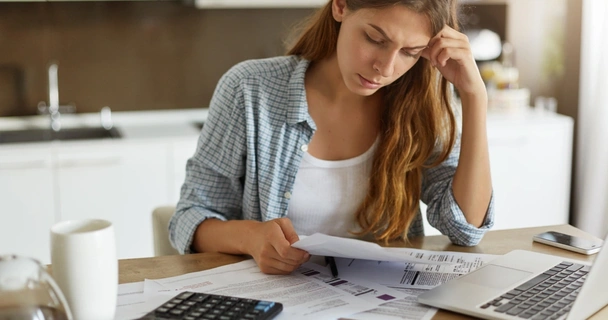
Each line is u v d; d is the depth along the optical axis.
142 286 1.19
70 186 3.00
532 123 3.42
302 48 1.62
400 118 1.54
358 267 1.29
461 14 1.80
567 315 0.98
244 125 1.55
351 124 1.57
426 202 1.64
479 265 1.30
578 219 3.55
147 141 3.05
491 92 3.63
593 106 3.35
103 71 3.48
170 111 3.60
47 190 2.97
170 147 3.09
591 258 1.35
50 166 2.96
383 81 1.34
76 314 0.96
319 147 1.57
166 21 3.53
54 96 3.42
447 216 1.49
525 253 1.32
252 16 3.62
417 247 1.46
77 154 2.98
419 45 1.31
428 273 1.26
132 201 3.08
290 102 1.55
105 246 0.97
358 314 1.06
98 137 3.43
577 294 1.06
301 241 1.22
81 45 3.44
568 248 1.40
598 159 3.35
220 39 3.61
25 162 2.93
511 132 3.40
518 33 3.78
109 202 3.05
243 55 3.65
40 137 3.36
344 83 1.54
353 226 1.60
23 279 0.82
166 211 1.85
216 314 1.01
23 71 3.39
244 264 1.32
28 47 3.38
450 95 1.59
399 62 1.33
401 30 1.28
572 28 3.62
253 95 1.56
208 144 1.58
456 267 1.29
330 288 1.18
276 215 1.56
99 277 0.96
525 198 3.48
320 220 1.59
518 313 1.03
